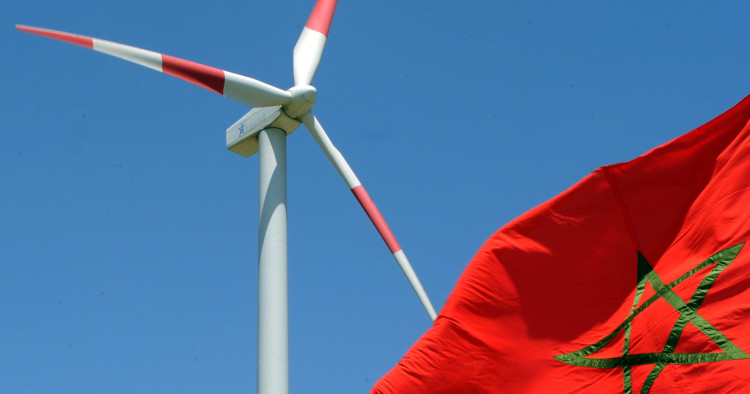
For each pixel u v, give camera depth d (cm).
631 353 1483
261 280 2092
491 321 1547
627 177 1585
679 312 1473
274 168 2241
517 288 1558
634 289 1524
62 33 2031
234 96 2233
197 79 2192
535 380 1513
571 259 1564
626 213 1568
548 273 1562
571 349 1516
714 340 1433
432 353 1535
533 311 1546
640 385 1457
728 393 1389
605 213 1574
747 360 1398
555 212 1591
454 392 1521
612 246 1558
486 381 1520
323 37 2436
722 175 1529
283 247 2142
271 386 1964
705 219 1516
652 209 1560
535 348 1527
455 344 1535
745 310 1434
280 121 2275
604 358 1495
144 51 2120
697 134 1570
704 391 1409
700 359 1432
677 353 1451
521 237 1586
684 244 1523
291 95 2267
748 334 1417
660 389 1440
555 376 1507
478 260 1580
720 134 1562
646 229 1554
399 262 2233
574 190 1596
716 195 1521
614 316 1517
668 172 1570
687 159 1569
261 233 2158
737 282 1458
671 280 1503
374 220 2269
